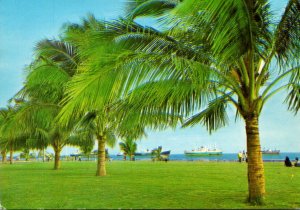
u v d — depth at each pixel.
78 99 6.96
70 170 25.88
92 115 16.09
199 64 7.52
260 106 8.69
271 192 10.88
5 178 17.14
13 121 14.93
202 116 10.11
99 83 7.08
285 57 8.29
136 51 7.67
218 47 6.93
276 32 7.78
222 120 10.41
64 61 15.16
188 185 13.27
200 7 6.16
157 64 7.40
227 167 29.30
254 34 7.24
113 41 7.66
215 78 7.79
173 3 8.14
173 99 7.70
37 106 15.15
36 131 25.70
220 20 6.59
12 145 30.20
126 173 21.11
